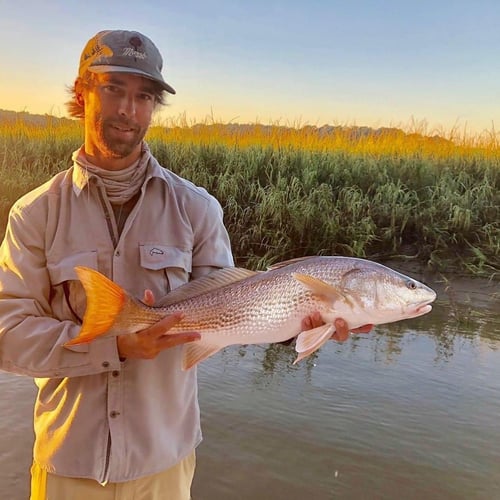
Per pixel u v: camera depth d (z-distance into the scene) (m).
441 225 4.85
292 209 4.72
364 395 2.49
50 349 1.06
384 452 2.06
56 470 1.12
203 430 2.18
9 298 1.10
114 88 1.12
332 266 1.31
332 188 5.38
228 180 5.24
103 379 1.12
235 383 2.60
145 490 1.14
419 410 2.37
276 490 1.85
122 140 1.12
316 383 2.61
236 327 1.24
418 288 1.33
